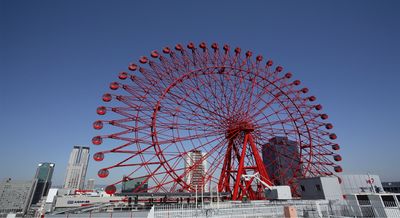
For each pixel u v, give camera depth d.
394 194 29.33
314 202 37.31
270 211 38.88
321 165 67.88
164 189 51.78
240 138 62.12
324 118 73.44
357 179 67.69
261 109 64.44
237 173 56.34
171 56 60.53
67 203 112.19
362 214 30.05
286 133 66.31
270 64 69.44
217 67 63.31
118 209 51.84
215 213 37.88
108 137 51.06
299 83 71.56
